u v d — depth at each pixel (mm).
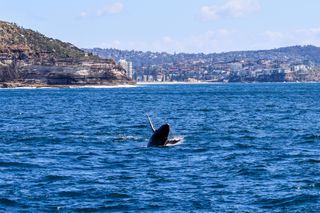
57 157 95938
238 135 128375
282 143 113688
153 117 192375
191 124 161500
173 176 79062
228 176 79000
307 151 102125
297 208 63219
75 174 80750
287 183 74250
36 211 62281
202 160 91875
